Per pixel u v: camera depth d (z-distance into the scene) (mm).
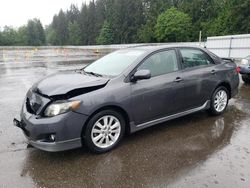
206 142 3850
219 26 49281
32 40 109938
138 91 3732
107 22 81625
